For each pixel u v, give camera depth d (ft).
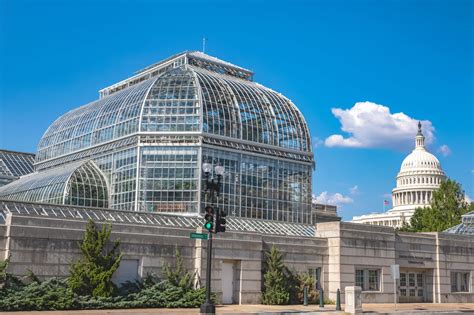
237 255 154.30
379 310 147.64
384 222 654.53
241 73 271.90
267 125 231.09
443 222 341.62
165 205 204.54
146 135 210.79
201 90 216.74
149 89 218.59
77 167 215.72
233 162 216.74
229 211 211.20
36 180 228.84
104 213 154.20
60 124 265.34
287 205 229.04
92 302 121.70
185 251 146.61
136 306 128.67
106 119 231.30
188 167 207.10
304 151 238.89
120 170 214.48
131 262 137.90
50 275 124.77
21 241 121.60
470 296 206.49
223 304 151.02
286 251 166.81
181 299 134.62
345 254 174.50
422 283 198.29
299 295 161.07
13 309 112.98
